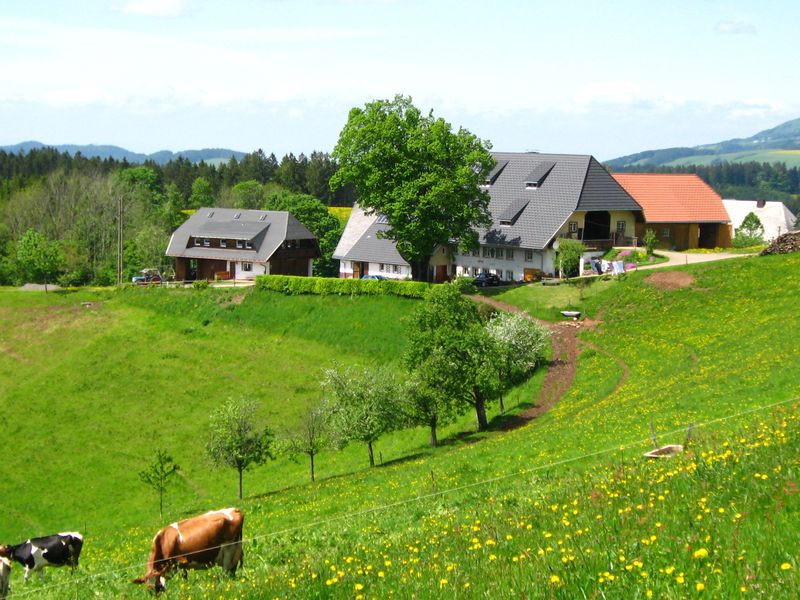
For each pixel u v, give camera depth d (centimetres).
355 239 11694
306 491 4541
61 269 13112
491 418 5816
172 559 1814
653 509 1482
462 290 8644
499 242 9362
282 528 3250
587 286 7994
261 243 11394
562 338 7000
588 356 6438
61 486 6081
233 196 19700
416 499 2933
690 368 4978
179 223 17162
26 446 6806
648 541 1275
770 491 1416
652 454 2462
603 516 1537
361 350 8081
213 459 5341
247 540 2392
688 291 7062
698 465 1739
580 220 9388
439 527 1995
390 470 4509
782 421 2233
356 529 2462
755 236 11338
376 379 5450
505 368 6072
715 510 1390
